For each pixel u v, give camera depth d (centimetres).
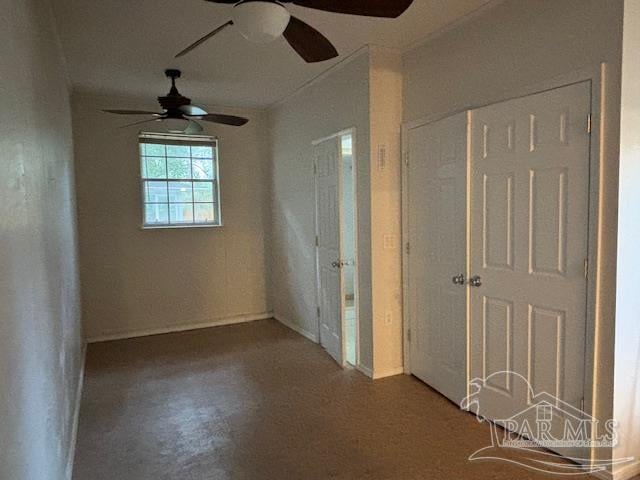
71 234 341
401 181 355
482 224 281
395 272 362
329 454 253
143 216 493
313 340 468
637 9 208
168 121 372
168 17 283
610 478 222
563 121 231
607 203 214
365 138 348
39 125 194
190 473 237
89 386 355
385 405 313
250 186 545
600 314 220
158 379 369
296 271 498
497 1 264
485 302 283
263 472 237
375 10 185
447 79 305
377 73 339
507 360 271
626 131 209
